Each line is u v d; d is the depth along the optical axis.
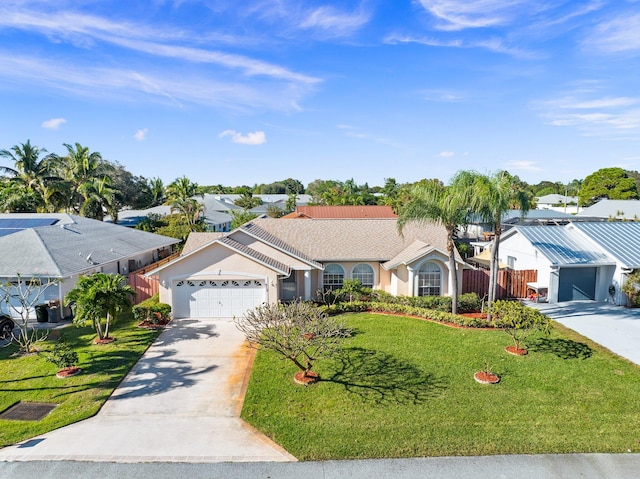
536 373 14.29
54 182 46.88
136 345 17.30
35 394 12.98
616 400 12.45
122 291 17.97
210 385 13.78
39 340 17.42
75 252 24.31
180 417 11.73
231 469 9.41
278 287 22.12
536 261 25.17
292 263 23.61
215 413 11.95
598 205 54.53
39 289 20.72
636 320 20.30
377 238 26.77
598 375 14.13
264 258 22.55
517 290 25.06
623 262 22.97
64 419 11.48
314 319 14.33
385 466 9.47
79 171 51.09
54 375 14.36
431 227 27.77
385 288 25.36
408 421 11.30
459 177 19.12
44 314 20.66
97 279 17.70
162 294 21.38
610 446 10.15
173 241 37.91
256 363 15.38
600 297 24.34
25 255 22.05
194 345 17.47
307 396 12.78
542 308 22.64
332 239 26.59
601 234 25.81
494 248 20.05
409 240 26.59
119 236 32.25
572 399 12.50
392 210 54.69
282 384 13.62
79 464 9.56
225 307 21.52
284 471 9.32
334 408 12.04
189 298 21.41
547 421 11.28
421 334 18.34
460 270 23.67
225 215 65.06
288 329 14.26
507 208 19.42
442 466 9.45
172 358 16.08
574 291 24.48
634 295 22.64
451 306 22.02
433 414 11.65
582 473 9.21
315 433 10.78
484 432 10.74
